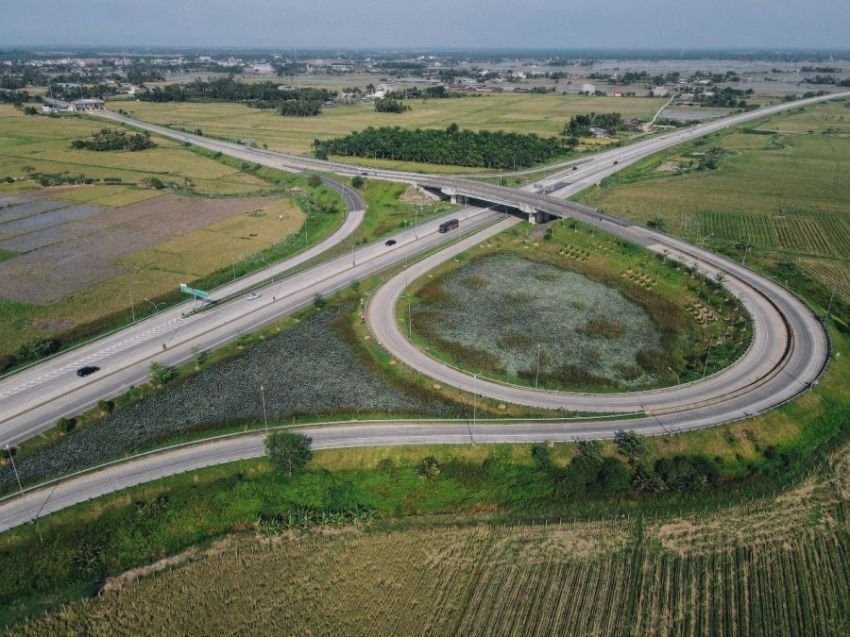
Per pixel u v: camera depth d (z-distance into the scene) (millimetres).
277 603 71125
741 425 95562
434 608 70562
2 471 86750
